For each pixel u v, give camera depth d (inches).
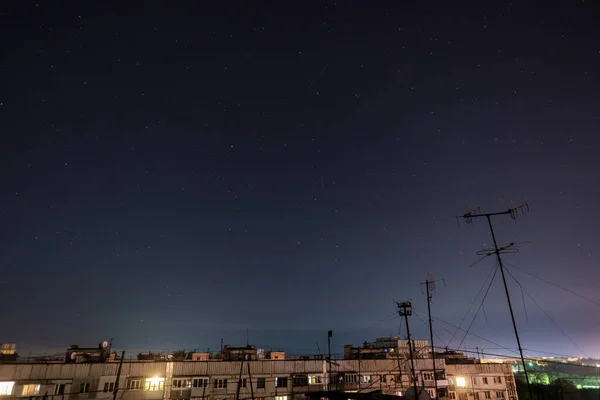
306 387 2149.4
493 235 866.1
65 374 1727.4
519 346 779.4
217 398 1974.7
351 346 2684.5
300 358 2230.6
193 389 1942.7
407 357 2384.4
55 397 1678.2
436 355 2721.5
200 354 2353.6
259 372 2107.5
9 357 1879.9
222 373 2034.9
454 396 2486.5
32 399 1637.6
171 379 1918.1
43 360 1883.6
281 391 2103.8
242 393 2028.8
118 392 1787.6
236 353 2293.3
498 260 847.1
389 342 2751.0
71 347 1945.1
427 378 2321.6
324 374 2213.3
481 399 2439.7
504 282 831.1
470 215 890.7
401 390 2242.9
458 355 2785.4
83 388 1738.4
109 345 1967.3
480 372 2517.2
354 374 2255.2
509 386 2466.8
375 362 2345.0
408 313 1266.0
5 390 1612.9
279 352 2481.5
